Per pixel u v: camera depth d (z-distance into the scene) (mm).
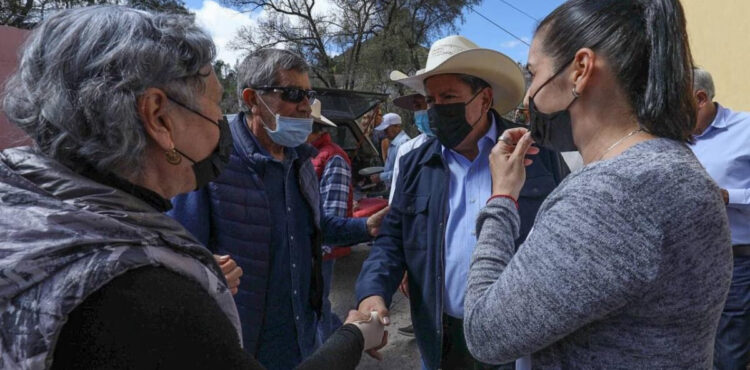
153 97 830
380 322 1421
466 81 1854
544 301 856
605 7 956
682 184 821
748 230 2471
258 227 1739
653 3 910
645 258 801
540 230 911
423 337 1858
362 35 20359
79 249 675
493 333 945
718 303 878
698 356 882
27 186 742
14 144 853
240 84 1879
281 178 1846
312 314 1969
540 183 1738
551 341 886
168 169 923
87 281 651
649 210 806
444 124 1863
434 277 1815
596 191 848
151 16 865
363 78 20188
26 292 652
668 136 928
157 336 684
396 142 5672
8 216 699
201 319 739
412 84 2520
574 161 2160
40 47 788
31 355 635
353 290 4793
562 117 1028
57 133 790
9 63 5383
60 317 636
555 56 1008
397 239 1943
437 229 1825
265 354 1776
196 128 909
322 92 6020
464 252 1807
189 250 832
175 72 837
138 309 677
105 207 761
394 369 3363
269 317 1781
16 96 805
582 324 856
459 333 1840
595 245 819
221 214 1696
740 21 4449
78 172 814
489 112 1989
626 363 876
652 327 856
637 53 915
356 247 6270
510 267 944
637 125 944
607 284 811
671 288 830
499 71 1875
